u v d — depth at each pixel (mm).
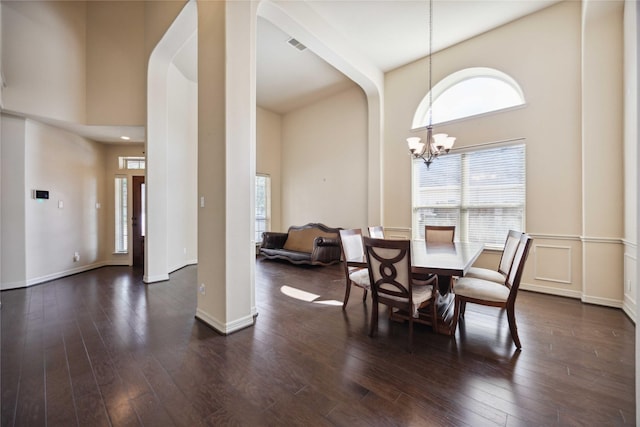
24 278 3732
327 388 1610
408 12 3426
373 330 2277
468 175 4086
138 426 1329
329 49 3625
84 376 1726
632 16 2566
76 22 3986
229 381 1677
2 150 3570
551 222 3381
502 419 1365
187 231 5117
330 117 5949
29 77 3562
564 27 3283
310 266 5160
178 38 3467
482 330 2383
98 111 4070
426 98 4512
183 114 4934
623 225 2832
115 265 5180
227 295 2344
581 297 3135
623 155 2826
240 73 2455
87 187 4773
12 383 1650
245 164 2504
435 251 2783
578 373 1747
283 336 2285
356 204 5535
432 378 1703
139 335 2301
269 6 2836
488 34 3812
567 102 3273
